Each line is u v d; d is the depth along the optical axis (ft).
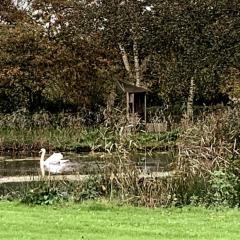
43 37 128.57
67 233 36.47
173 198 47.14
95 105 135.54
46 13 138.41
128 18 140.56
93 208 45.50
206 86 151.12
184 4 136.26
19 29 126.21
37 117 110.93
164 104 148.77
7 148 98.53
